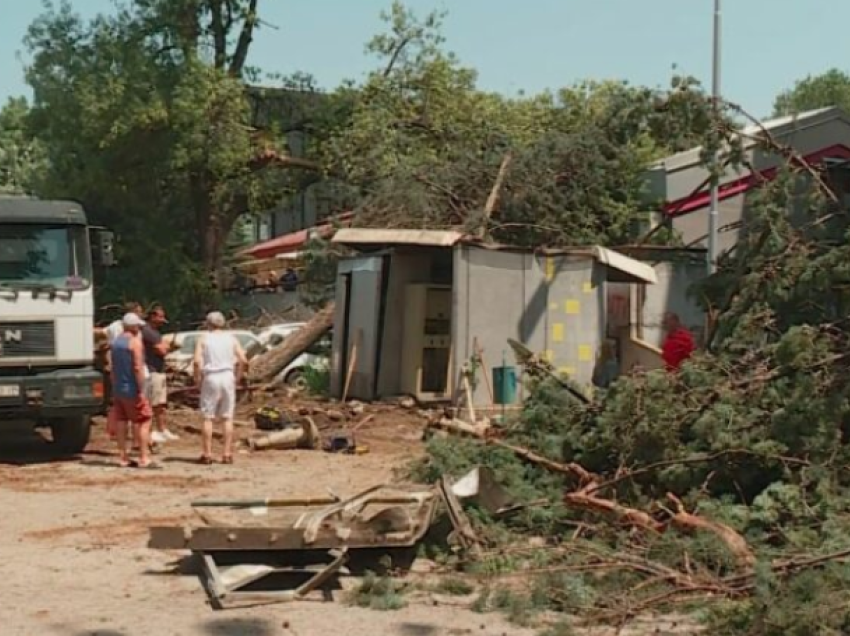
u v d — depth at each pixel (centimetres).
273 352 3241
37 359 2059
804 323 1773
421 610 1083
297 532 1177
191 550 1195
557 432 1566
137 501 1647
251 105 5744
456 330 2619
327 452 2203
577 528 1287
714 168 2380
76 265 2094
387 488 1330
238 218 6494
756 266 2019
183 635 1003
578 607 1051
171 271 5500
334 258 3644
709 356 1634
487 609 1082
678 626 1013
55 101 5203
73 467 1989
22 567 1249
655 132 2661
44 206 2089
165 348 2353
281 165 5612
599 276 2747
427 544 1257
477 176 3144
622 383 1491
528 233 3077
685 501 1313
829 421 1354
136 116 5044
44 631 1015
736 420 1388
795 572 980
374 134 4859
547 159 3142
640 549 1164
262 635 1005
